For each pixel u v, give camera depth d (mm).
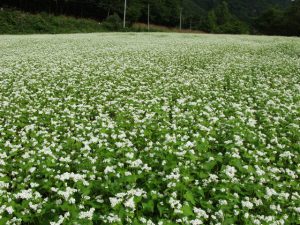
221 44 31203
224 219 5418
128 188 6090
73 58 22391
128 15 88125
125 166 7051
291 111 11227
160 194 5824
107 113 11070
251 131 9156
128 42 33531
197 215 5488
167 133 8688
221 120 10172
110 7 87438
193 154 7258
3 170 6754
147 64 20375
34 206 5422
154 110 11016
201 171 6695
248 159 7566
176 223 5109
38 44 31234
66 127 9352
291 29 108625
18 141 8391
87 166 6863
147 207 5520
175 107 11414
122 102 12234
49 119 10234
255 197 6211
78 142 8086
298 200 6035
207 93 13547
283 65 20344
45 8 80625
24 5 78000
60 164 6984
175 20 110750
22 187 6113
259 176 6668
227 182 6316
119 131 8766
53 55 23938
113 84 14898
